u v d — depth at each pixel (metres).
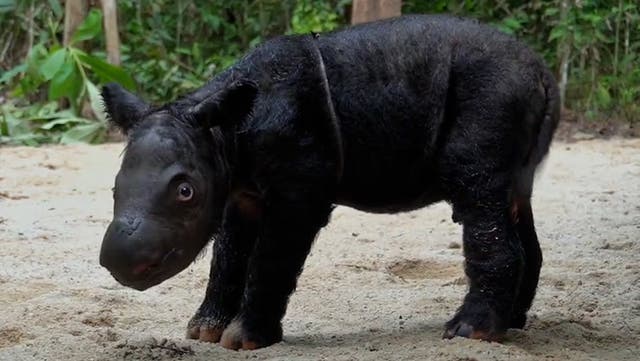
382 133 9.15
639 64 27.88
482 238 9.10
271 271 9.15
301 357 8.80
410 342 9.29
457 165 9.12
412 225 15.32
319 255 13.40
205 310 9.72
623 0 28.08
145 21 29.83
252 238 9.53
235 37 30.03
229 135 8.73
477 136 9.07
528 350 9.17
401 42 9.22
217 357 8.96
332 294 11.55
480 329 9.12
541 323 10.10
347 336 9.81
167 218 8.16
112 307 10.85
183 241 8.27
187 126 8.48
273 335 9.39
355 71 9.12
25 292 11.48
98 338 9.48
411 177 9.41
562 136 25.12
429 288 11.84
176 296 11.43
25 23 29.58
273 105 8.84
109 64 24.86
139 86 27.73
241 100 8.48
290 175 8.92
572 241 14.19
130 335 9.66
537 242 9.95
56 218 15.66
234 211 9.45
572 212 16.19
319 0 28.50
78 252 13.49
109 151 22.05
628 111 26.75
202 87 9.06
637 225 15.16
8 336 9.73
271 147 8.82
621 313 10.55
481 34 9.30
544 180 18.91
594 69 27.88
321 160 8.98
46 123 24.66
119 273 8.01
